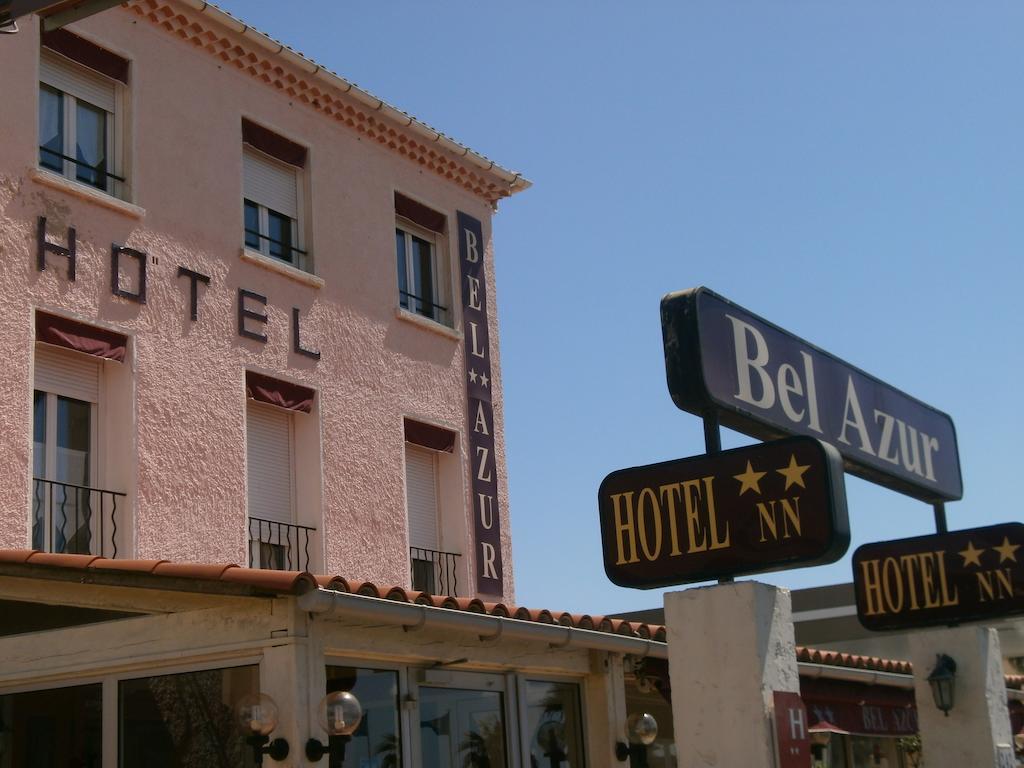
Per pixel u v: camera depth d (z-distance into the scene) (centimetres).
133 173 1277
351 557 1404
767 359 653
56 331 1167
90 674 824
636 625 1029
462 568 1549
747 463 582
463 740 920
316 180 1486
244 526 1295
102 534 1179
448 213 1667
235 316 1341
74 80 1265
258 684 768
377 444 1471
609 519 614
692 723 589
